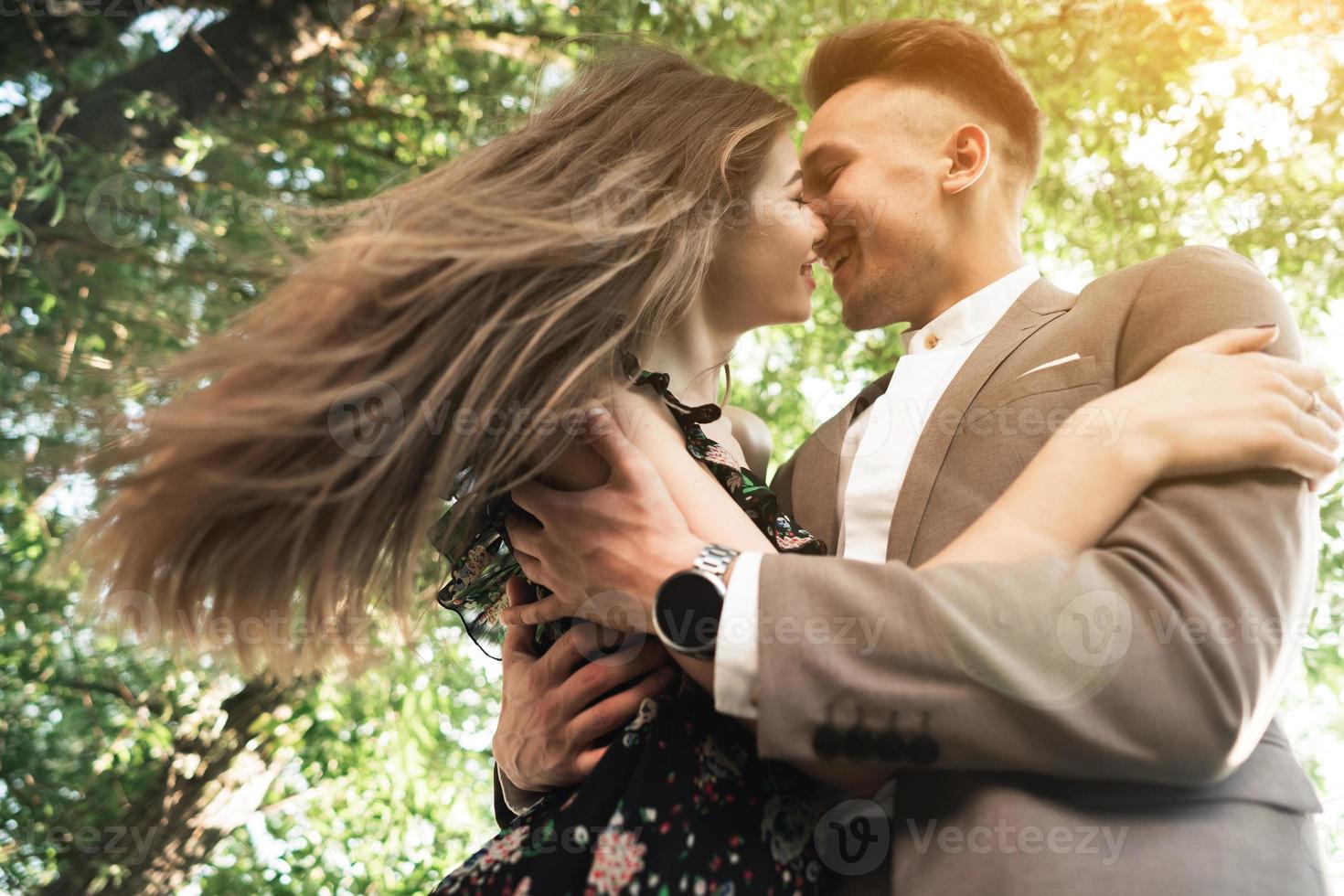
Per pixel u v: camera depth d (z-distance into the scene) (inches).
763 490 45.6
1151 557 37.8
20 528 134.6
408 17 158.1
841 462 55.4
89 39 147.2
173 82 147.5
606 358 44.2
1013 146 65.1
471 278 42.9
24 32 143.2
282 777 172.9
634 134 49.0
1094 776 36.1
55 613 148.6
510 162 48.9
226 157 145.0
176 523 40.4
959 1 162.6
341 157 161.0
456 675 156.9
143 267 125.1
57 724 162.4
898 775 39.7
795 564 38.4
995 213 63.6
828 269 65.3
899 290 62.7
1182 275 47.0
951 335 59.4
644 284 45.8
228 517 40.6
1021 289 59.7
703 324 50.5
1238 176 167.6
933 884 37.3
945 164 62.4
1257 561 37.7
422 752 157.9
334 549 41.4
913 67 65.4
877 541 49.9
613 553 41.8
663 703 41.4
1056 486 40.4
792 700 36.0
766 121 50.6
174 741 163.8
